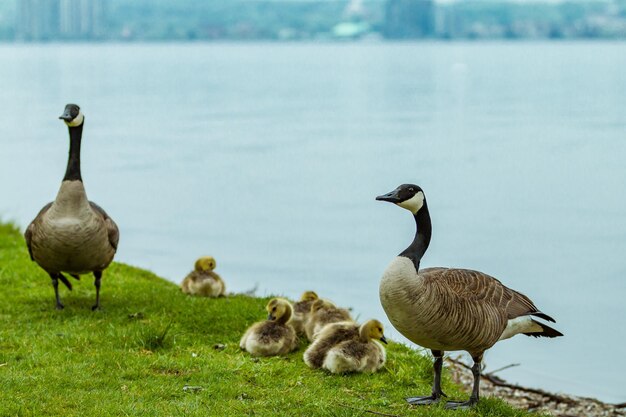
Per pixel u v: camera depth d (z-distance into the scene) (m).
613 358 16.75
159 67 183.75
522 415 10.16
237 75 146.88
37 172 41.66
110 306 13.85
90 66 187.88
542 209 32.91
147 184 39.03
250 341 11.84
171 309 13.66
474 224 30.34
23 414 9.18
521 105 79.19
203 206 34.12
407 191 9.70
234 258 25.47
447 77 134.62
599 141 52.56
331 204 35.06
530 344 17.84
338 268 24.34
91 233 12.89
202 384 10.48
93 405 9.53
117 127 63.25
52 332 12.28
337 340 11.41
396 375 11.14
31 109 76.25
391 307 9.41
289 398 10.10
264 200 35.69
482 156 47.34
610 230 29.23
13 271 15.77
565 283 22.62
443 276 9.77
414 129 61.66
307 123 66.44
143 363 11.06
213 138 56.72
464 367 14.36
